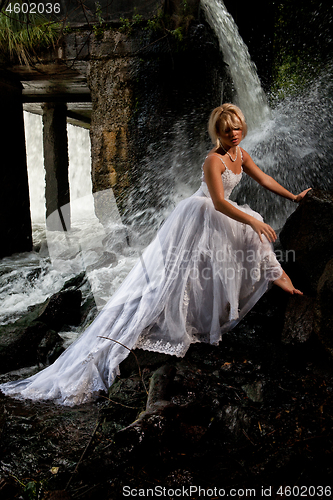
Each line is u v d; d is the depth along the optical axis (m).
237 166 2.59
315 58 6.39
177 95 4.94
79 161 14.89
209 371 2.33
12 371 2.96
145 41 4.86
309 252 2.76
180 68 4.86
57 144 8.52
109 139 5.18
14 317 3.81
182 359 2.43
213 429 1.93
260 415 1.98
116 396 2.22
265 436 1.85
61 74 5.98
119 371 2.37
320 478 1.61
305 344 2.42
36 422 2.12
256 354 2.48
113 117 5.11
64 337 3.28
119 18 4.97
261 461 1.73
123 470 1.72
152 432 1.80
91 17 5.16
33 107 9.06
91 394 2.37
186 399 2.07
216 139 2.54
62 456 1.84
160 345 2.46
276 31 6.50
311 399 2.07
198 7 4.66
